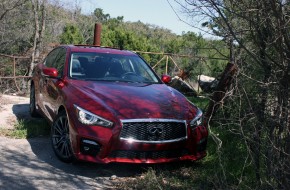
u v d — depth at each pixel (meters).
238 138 4.59
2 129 6.65
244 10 3.01
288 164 3.09
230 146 4.91
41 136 6.47
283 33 2.91
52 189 4.33
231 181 4.54
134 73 6.27
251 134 3.46
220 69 6.38
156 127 4.75
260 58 3.21
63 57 6.43
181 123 4.93
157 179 4.68
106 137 4.62
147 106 4.96
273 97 3.26
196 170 5.05
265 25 3.05
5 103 9.10
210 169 4.93
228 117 3.98
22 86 14.44
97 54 6.43
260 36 3.10
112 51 6.70
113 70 6.16
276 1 2.83
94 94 5.16
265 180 3.45
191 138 4.99
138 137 4.70
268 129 3.30
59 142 5.28
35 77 7.39
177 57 11.02
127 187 4.49
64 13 25.66
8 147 5.76
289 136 3.11
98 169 5.05
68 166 5.11
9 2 19.45
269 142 3.26
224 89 4.93
